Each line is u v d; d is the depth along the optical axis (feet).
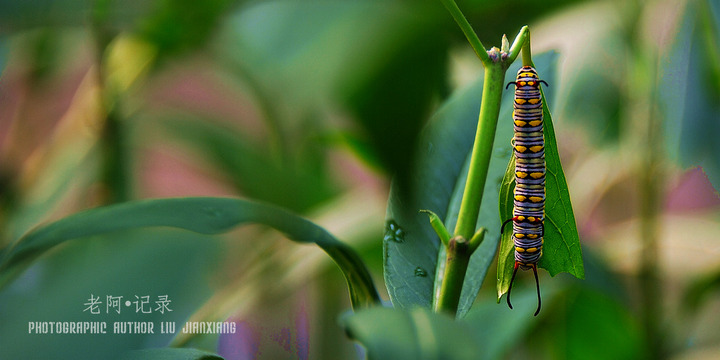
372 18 1.62
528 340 1.47
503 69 0.96
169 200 0.95
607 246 1.74
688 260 1.69
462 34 1.71
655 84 1.57
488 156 0.97
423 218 1.05
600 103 1.74
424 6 1.64
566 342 1.46
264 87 1.67
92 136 1.70
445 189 1.08
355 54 1.62
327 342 1.57
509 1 1.71
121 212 0.93
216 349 1.30
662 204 1.61
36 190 1.68
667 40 1.53
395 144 1.65
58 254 0.89
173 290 0.87
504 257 1.01
